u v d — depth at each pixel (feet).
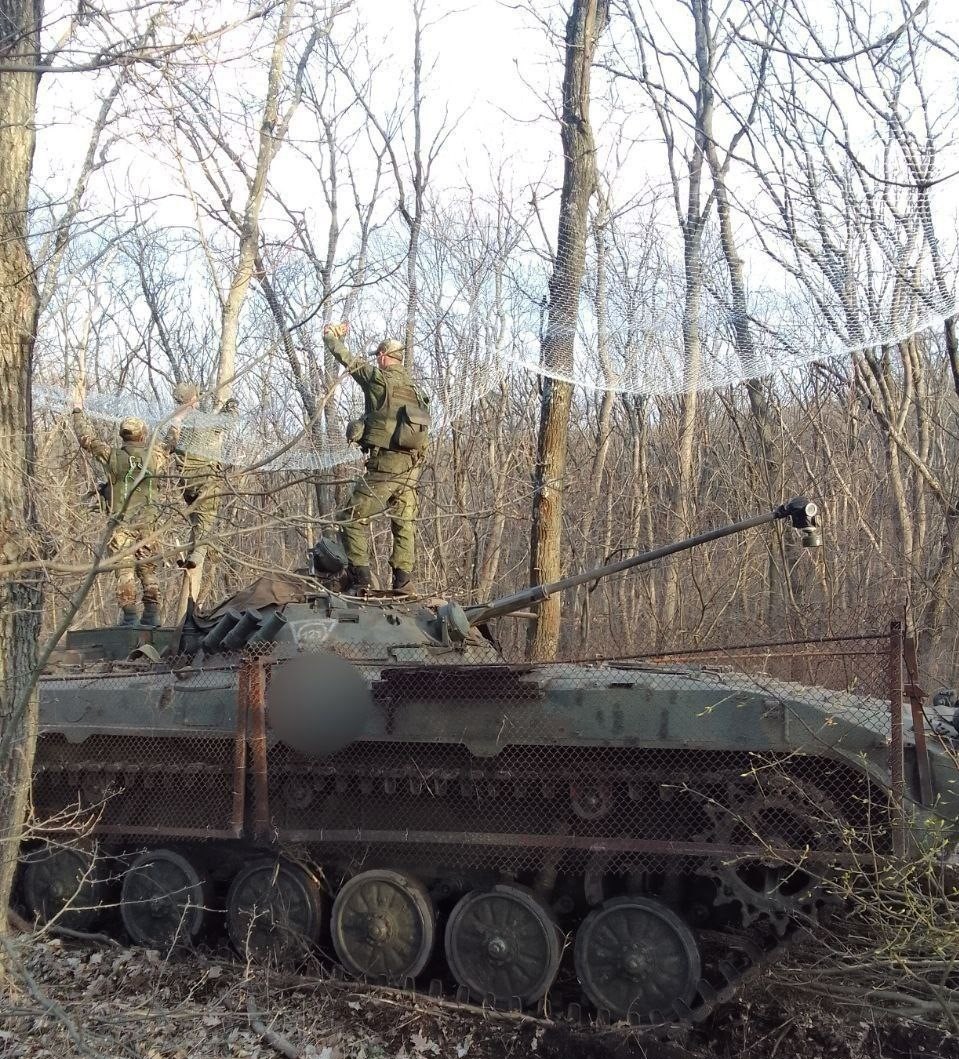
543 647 40.06
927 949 19.42
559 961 21.59
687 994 20.43
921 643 45.21
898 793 18.62
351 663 23.68
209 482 22.50
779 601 63.10
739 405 69.67
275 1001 22.41
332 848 24.29
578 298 28.96
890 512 60.70
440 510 53.52
